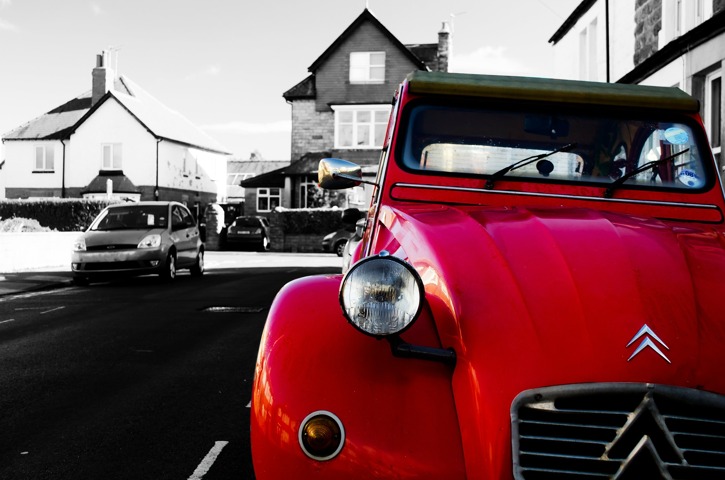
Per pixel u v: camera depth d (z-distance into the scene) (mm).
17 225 23062
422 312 2549
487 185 3576
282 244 35500
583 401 2104
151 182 45938
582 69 21484
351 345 2381
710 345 2184
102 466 4125
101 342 7957
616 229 2650
